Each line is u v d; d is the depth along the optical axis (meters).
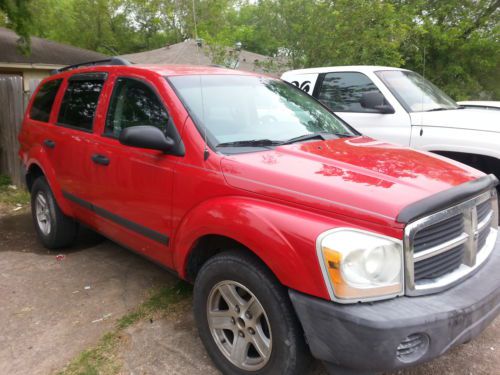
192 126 3.10
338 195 2.37
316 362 2.97
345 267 2.16
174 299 3.86
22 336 3.36
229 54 11.58
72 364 3.02
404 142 5.55
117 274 4.41
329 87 6.64
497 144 4.84
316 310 2.24
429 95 6.20
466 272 2.53
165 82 3.41
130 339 3.29
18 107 7.80
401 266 2.23
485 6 15.33
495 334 3.35
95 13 34.72
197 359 3.06
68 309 3.74
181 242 3.02
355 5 9.45
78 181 4.21
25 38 10.63
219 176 2.82
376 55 9.66
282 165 2.75
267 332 2.64
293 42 10.31
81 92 4.38
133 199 3.50
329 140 3.49
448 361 3.03
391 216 2.20
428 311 2.18
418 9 13.77
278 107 3.79
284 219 2.40
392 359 2.12
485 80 16.09
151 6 21.55
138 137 2.98
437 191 2.42
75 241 5.18
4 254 5.01
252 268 2.55
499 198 4.86
